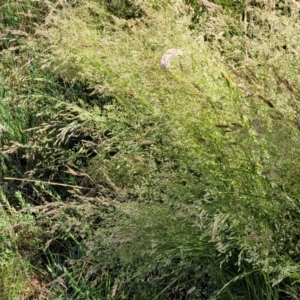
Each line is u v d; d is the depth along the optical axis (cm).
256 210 200
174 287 232
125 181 246
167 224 209
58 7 322
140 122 242
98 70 249
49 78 306
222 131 208
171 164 224
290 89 190
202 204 207
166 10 254
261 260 187
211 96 209
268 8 247
